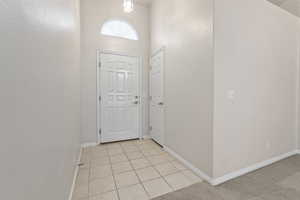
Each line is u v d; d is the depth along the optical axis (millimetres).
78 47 2287
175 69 2232
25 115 540
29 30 573
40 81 683
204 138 1662
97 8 2814
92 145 2822
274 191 1468
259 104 1933
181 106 2092
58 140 986
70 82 1509
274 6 2025
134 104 3205
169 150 2434
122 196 1413
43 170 705
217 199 1355
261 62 1922
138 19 3168
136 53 3170
